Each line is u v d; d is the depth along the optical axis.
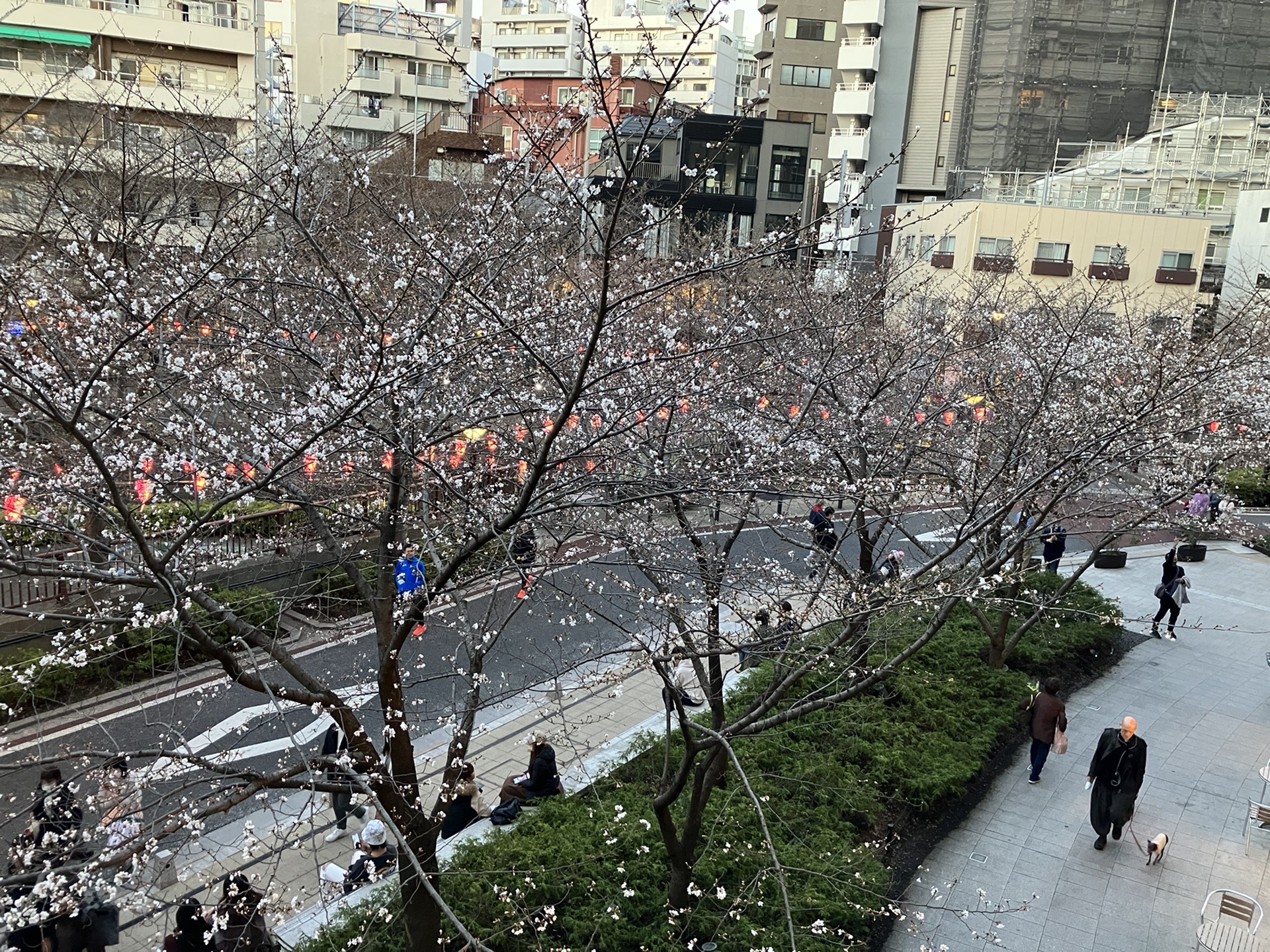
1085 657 15.43
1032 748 11.80
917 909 9.06
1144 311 28.95
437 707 12.04
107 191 13.92
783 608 7.91
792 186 45.28
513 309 8.18
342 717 6.30
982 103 46.62
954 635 14.78
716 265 6.16
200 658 11.03
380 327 5.62
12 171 16.81
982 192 43.81
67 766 9.58
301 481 8.64
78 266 7.94
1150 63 45.22
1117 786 10.04
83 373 6.51
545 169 7.21
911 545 18.31
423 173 21.53
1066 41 44.94
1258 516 25.94
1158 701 14.19
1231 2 43.97
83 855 5.93
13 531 7.77
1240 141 40.38
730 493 6.95
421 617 6.69
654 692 13.38
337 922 7.60
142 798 7.76
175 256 8.69
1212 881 9.75
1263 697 14.42
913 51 47.81
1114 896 9.42
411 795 6.78
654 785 10.10
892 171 48.56
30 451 7.96
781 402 10.94
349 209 9.16
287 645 13.02
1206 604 18.64
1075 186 41.97
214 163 13.82
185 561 7.94
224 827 9.47
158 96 24.42
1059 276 35.00
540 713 12.28
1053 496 9.02
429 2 53.19
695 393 7.02
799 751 10.77
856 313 13.06
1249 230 37.84
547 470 6.48
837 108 47.62
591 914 7.80
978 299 21.42
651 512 10.03
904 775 10.81
